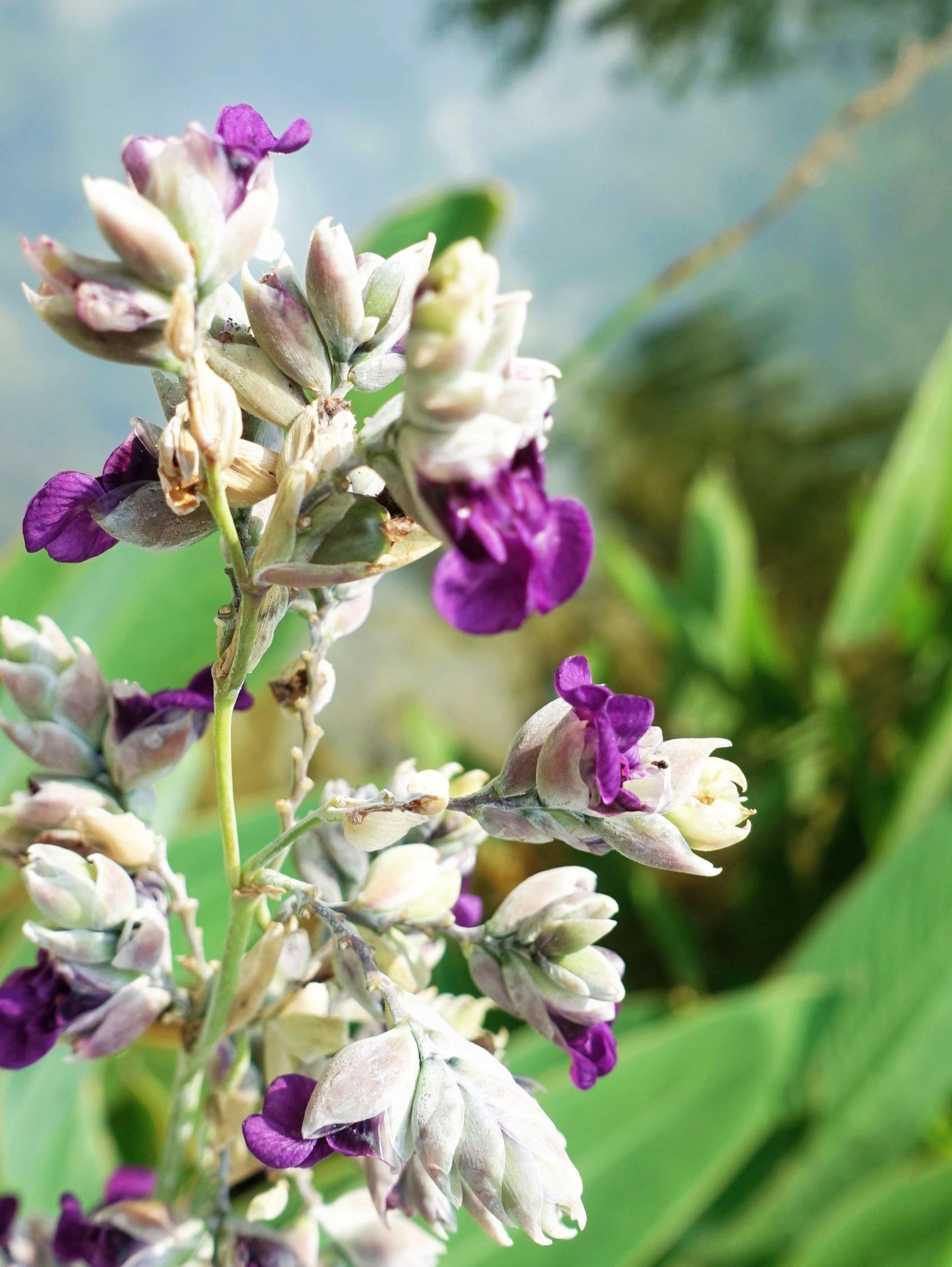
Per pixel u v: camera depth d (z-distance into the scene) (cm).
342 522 15
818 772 62
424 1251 18
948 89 98
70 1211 18
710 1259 35
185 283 14
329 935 18
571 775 16
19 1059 17
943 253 99
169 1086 38
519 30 94
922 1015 38
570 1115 27
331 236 15
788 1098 38
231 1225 18
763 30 97
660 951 58
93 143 81
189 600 31
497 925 17
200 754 33
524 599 14
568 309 101
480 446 14
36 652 17
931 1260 30
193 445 14
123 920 17
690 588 65
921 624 62
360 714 92
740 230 38
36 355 80
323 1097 15
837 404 102
